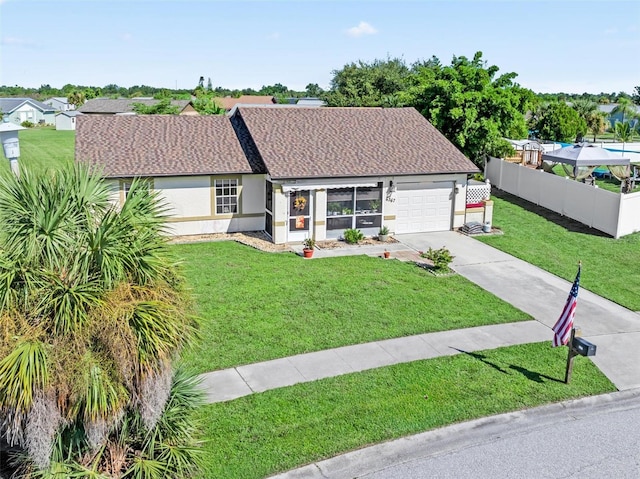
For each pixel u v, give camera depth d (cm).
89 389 742
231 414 1118
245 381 1249
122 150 2373
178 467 886
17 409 714
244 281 1873
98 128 2495
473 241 2423
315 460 1001
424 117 3134
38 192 840
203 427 1067
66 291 779
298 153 2389
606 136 7631
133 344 772
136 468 848
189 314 896
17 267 775
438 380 1277
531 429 1130
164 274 895
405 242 2394
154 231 911
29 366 712
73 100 10881
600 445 1088
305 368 1315
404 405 1174
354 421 1112
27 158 4681
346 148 2489
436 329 1552
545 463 1030
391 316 1627
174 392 931
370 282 1898
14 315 762
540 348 1460
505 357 1403
